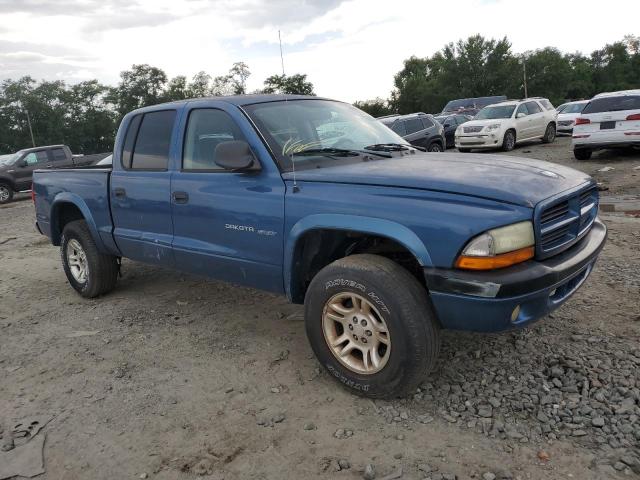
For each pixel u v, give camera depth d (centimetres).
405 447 276
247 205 361
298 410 318
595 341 366
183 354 404
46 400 351
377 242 343
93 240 521
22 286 623
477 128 1764
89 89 8850
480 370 343
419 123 1702
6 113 8331
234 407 326
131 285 585
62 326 480
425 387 330
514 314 277
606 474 246
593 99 1284
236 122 375
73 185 520
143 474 271
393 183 304
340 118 425
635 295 439
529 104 1886
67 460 287
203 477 266
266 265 361
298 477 261
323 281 322
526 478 247
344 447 281
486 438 278
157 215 435
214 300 520
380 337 310
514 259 273
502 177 304
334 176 327
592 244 327
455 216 275
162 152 434
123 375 377
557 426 282
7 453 296
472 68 7219
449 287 276
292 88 6375
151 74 8438
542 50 7588
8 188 1734
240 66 7500
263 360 385
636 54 9831
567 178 325
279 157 356
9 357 421
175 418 319
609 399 300
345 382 327
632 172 1086
